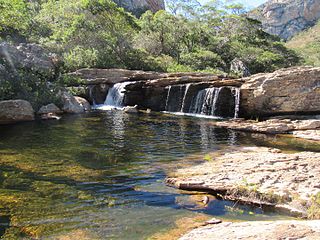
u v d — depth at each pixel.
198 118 21.73
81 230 5.82
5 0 29.48
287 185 8.03
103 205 6.99
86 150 11.81
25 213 6.42
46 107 19.81
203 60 48.81
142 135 15.08
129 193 7.77
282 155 11.25
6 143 12.38
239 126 18.00
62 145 12.44
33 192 7.54
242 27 70.12
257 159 10.67
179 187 8.17
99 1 40.53
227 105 23.45
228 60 56.28
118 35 38.88
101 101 27.67
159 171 9.57
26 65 23.80
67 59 29.66
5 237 5.45
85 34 36.09
